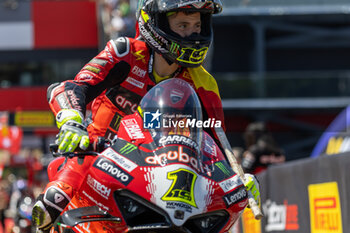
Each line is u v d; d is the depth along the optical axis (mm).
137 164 8883
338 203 14828
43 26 81375
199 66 11297
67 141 9000
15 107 74625
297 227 17734
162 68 11414
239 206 9164
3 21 81375
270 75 84812
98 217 8812
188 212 8391
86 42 81125
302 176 17312
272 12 95812
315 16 97125
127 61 11203
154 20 10758
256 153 24438
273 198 19906
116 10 60469
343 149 24703
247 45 101250
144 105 9594
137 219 8734
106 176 8859
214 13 11039
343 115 27672
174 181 8562
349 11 96312
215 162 9516
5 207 28984
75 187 10617
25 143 62406
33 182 40875
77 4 80938
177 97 9453
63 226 8977
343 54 101438
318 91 84250
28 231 24484
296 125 85938
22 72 81750
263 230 20891
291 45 101000
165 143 9031
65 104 9820
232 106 84312
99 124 11625
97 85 10898
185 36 10742
